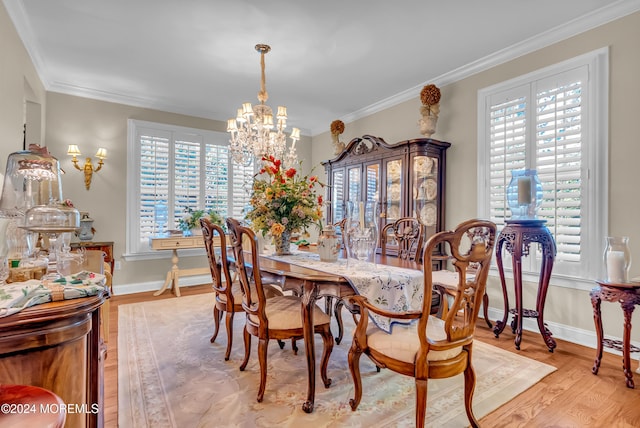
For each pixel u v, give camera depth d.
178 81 3.74
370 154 4.10
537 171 2.88
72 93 3.92
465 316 1.58
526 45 2.92
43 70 3.42
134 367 2.17
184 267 4.68
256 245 1.79
